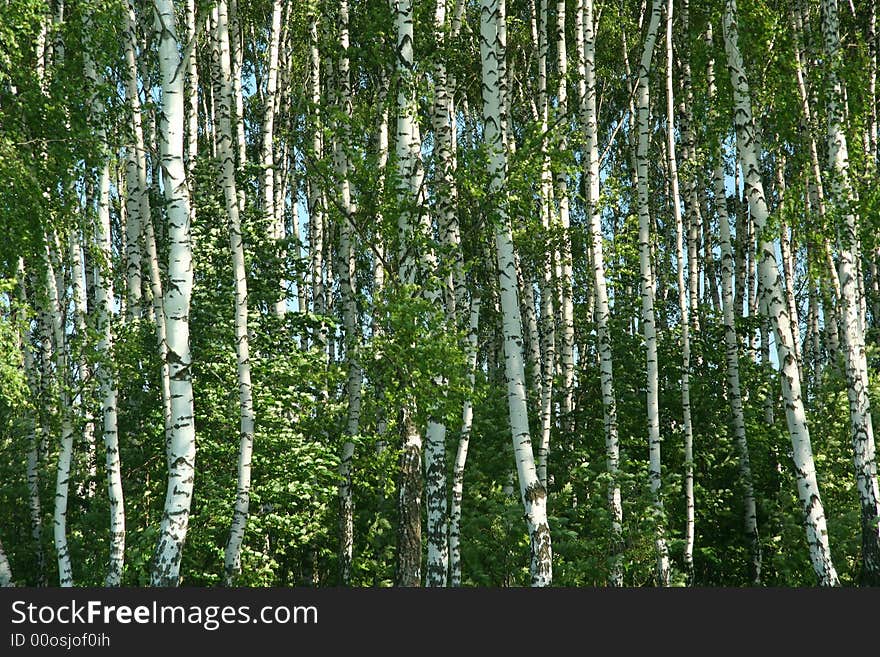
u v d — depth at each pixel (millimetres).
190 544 15312
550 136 12922
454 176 12758
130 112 15555
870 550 13844
